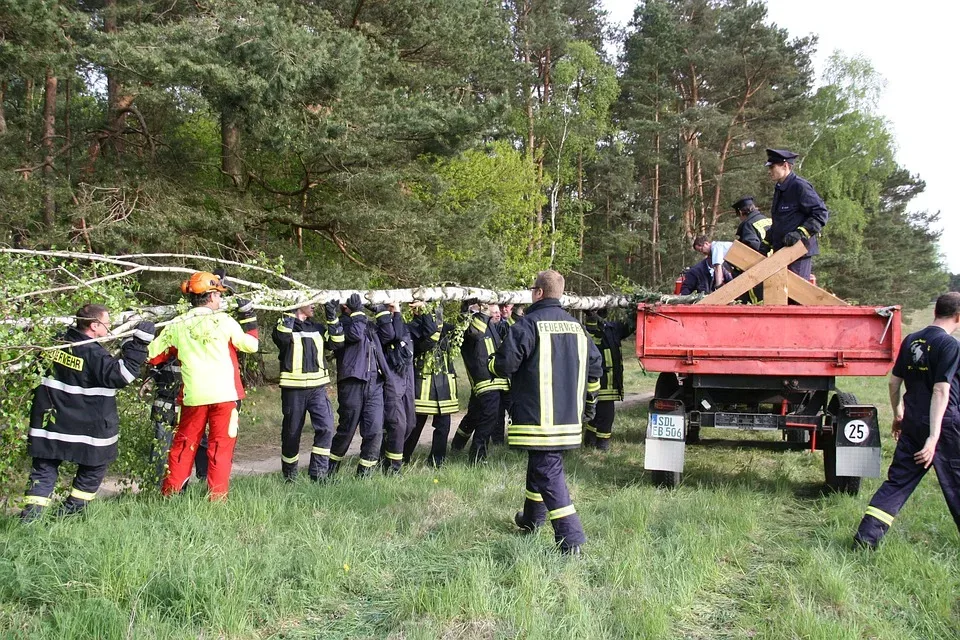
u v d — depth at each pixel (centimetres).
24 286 458
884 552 464
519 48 3086
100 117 1410
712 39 3256
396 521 512
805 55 3247
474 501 580
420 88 1606
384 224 1377
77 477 489
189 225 1210
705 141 3275
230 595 356
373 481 635
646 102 3425
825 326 608
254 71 1048
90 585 365
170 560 397
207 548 416
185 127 1563
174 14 1368
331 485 604
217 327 529
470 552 452
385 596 389
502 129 1402
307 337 666
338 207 1342
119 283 514
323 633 349
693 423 657
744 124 3281
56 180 1148
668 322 633
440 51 1659
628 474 713
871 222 4203
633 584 407
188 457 538
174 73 1002
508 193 2414
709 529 510
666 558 446
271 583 387
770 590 409
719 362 623
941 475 458
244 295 578
